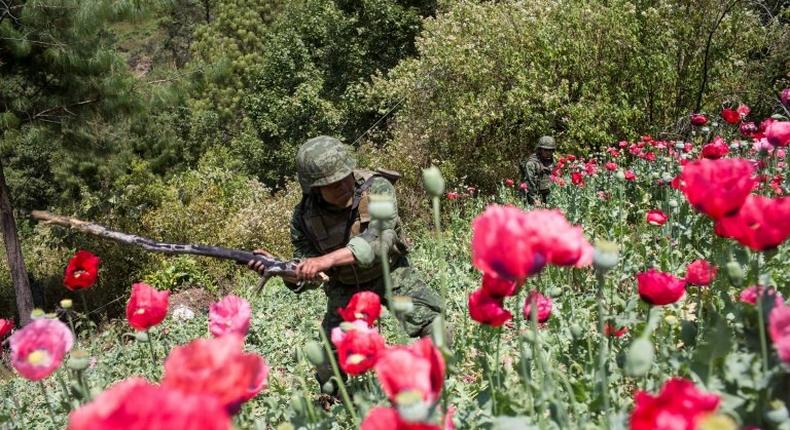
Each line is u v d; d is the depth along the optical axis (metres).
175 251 3.05
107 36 11.89
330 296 3.62
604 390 1.61
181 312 7.34
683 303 3.35
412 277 3.50
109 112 11.67
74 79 11.11
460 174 14.55
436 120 14.64
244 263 3.18
